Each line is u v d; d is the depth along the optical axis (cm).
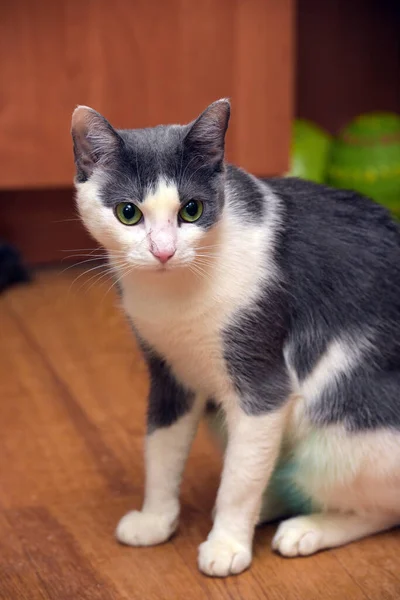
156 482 168
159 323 152
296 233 157
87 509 181
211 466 196
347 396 157
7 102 253
